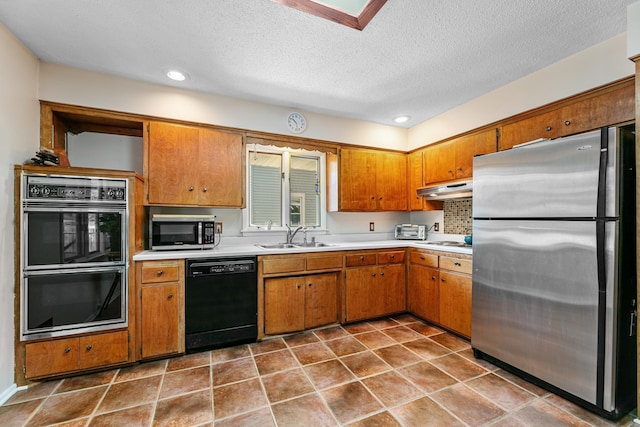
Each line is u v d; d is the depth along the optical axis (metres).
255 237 3.14
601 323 1.53
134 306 2.13
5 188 1.77
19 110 1.91
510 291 1.97
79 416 1.57
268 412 1.60
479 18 1.67
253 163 3.24
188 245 2.50
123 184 2.11
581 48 1.99
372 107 3.03
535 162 1.84
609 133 1.52
